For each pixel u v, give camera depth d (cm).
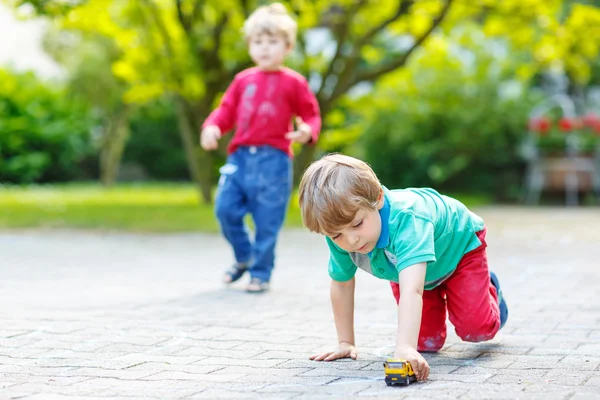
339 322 301
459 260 290
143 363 288
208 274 558
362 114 1440
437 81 1456
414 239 260
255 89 490
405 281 256
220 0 1041
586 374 264
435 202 286
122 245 744
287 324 369
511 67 1459
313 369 277
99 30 1131
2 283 514
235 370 276
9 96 1986
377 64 1456
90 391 246
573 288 475
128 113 1998
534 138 1384
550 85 1645
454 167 1443
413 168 1514
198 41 1095
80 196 1543
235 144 491
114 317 388
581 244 721
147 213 1041
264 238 483
